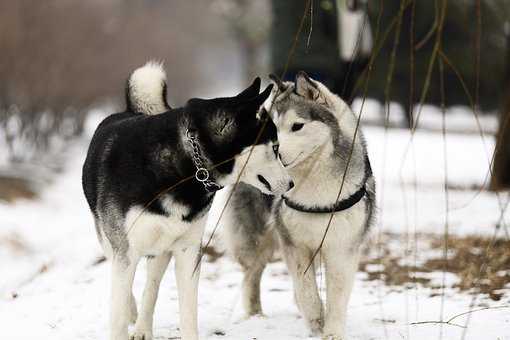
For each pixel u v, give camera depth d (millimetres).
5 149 21953
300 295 7180
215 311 8266
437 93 31438
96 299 8641
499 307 7504
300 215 6926
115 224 6238
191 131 6125
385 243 11516
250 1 63062
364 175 6926
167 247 6324
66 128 27250
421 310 8000
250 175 6312
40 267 10648
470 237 11523
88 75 26359
